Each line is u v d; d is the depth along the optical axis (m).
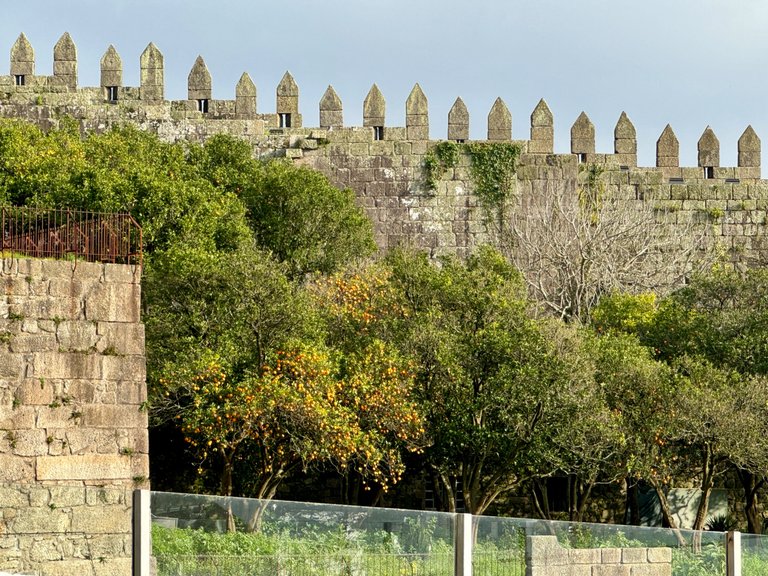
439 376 93.31
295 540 47.19
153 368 86.25
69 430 68.25
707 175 150.38
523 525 50.81
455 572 48.62
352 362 91.50
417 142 140.62
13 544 65.19
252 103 143.12
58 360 68.50
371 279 103.88
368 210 139.38
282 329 89.69
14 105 136.25
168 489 97.44
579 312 125.94
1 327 67.62
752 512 108.19
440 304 98.75
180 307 89.69
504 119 143.12
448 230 139.88
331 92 142.62
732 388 99.06
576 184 143.25
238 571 46.25
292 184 118.31
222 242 104.44
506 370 91.44
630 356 98.62
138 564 44.84
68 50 141.38
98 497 66.94
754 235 147.38
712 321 109.75
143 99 141.88
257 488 88.12
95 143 119.00
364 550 47.75
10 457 66.94
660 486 101.00
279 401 84.06
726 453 97.62
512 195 141.25
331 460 91.88
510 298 99.19
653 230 143.75
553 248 135.00
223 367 86.31
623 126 147.50
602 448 93.00
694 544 56.19
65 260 69.69
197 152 124.88
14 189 108.31
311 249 117.06
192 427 83.69
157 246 99.69
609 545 53.62
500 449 92.31
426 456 94.62
